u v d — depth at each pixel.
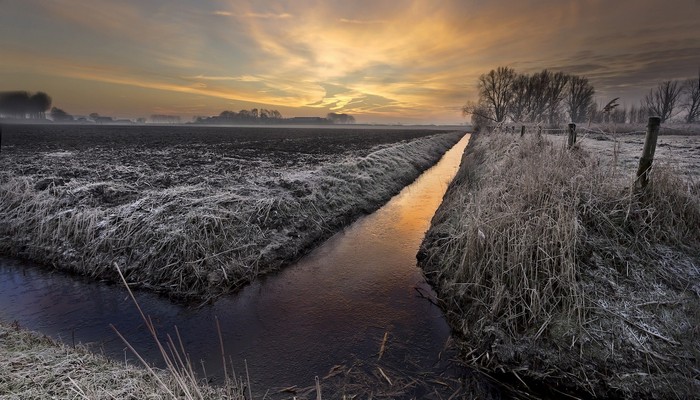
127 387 3.56
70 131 53.84
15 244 8.24
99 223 7.86
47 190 9.72
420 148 29.30
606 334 4.43
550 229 5.42
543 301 4.83
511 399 4.08
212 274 6.76
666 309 4.55
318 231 9.61
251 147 28.55
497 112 53.47
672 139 21.77
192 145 30.08
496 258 5.63
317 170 13.62
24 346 4.28
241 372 4.47
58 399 3.25
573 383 4.18
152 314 5.88
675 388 3.85
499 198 6.86
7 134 42.69
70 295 6.47
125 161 17.67
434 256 7.52
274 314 5.90
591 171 6.55
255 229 8.31
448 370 4.54
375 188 14.38
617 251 5.34
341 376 4.41
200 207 8.21
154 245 7.17
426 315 5.86
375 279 7.19
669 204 5.70
